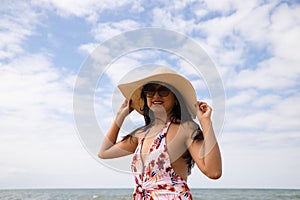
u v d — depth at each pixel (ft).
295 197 108.37
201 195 124.47
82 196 95.35
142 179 7.68
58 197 93.91
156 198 7.18
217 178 6.95
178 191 7.23
